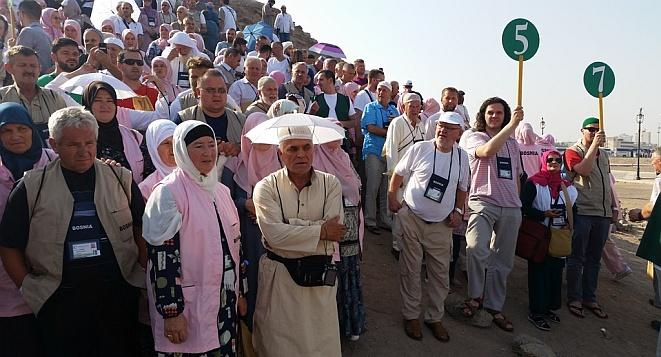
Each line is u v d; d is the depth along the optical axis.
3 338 2.79
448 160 4.70
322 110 7.36
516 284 6.65
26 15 7.01
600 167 6.05
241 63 9.20
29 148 2.95
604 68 5.92
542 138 7.33
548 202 5.42
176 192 2.76
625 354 5.52
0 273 2.77
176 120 4.15
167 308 2.62
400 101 7.87
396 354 4.55
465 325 5.28
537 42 5.12
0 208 2.80
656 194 5.72
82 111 2.73
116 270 2.81
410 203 4.71
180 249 2.75
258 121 4.09
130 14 11.46
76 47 5.42
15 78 3.65
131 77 5.50
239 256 3.15
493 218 5.15
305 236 3.12
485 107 5.33
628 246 10.64
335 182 3.45
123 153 3.60
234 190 4.25
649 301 6.96
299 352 3.19
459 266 6.51
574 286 6.09
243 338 3.49
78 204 2.71
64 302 2.68
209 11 13.56
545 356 4.77
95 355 2.79
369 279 5.87
